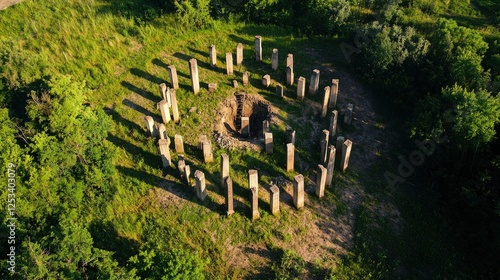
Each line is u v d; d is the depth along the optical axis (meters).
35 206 31.31
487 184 33.72
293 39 48.16
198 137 38.47
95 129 34.69
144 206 34.00
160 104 37.81
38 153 31.98
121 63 44.12
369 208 34.53
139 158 36.62
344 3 47.25
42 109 33.00
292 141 37.34
